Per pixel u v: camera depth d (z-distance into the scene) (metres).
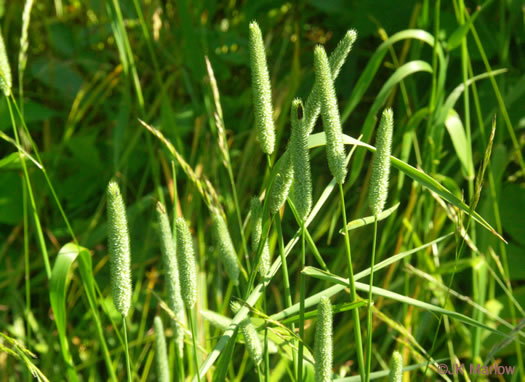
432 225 0.63
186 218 0.68
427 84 0.72
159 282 0.73
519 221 0.65
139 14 0.64
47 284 0.74
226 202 0.67
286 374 0.58
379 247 0.62
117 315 0.67
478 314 0.56
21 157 0.40
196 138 0.74
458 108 0.70
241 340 0.39
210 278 0.67
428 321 0.61
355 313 0.32
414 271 0.55
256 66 0.31
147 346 0.62
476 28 0.71
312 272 0.33
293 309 0.35
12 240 0.74
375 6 0.75
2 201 0.75
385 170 0.29
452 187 0.59
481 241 0.61
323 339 0.30
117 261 0.31
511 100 0.64
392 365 0.31
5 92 0.38
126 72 0.59
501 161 0.62
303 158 0.30
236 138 0.75
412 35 0.53
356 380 0.37
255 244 0.35
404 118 0.68
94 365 0.63
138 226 0.74
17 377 0.66
